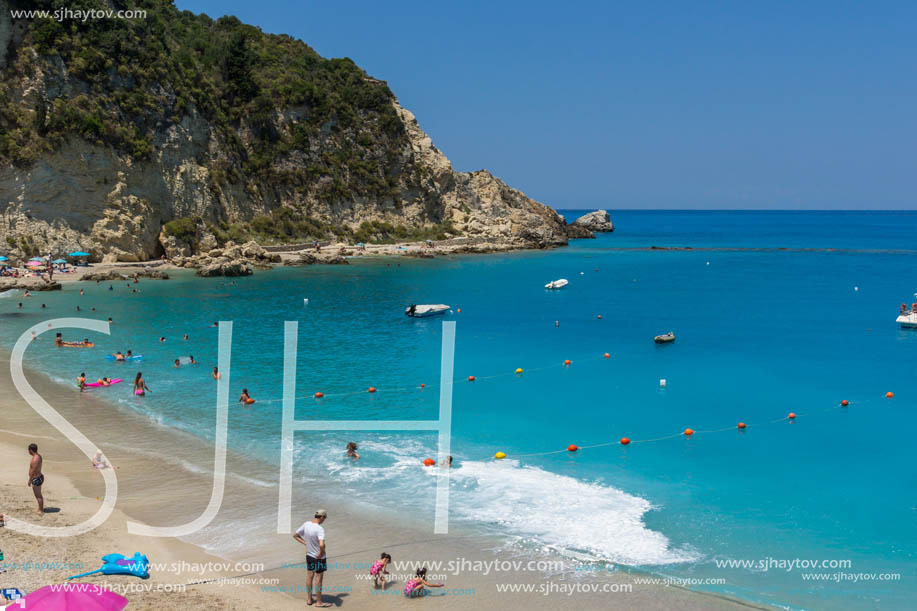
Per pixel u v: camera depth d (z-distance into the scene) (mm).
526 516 22562
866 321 60406
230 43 112812
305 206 116875
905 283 86812
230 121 111312
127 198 88312
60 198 83188
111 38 89562
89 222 85812
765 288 82375
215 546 19766
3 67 80812
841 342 51750
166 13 115875
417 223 130750
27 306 62094
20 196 80312
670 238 185125
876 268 104812
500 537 21078
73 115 83000
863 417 33875
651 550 20438
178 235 92875
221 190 104125
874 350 48938
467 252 125500
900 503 24031
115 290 72500
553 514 22781
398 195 129250
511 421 32938
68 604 13617
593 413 34344
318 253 106062
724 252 132750
